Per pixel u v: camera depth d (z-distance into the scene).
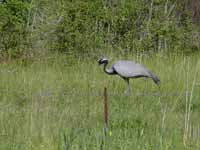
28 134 19.41
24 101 26.23
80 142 17.98
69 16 43.28
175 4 47.88
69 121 21.47
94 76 32.69
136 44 42.88
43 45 41.12
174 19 46.28
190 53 43.94
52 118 21.75
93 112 23.81
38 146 18.17
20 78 31.05
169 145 18.22
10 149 18.16
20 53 39.94
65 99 26.58
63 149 17.31
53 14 43.31
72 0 44.12
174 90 29.59
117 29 44.34
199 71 32.94
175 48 43.06
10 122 21.33
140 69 29.58
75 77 32.22
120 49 42.16
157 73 33.81
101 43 42.47
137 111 25.02
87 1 44.12
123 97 27.98
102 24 44.38
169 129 20.73
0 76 31.62
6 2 42.47
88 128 20.55
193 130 19.61
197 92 28.98
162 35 44.03
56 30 42.09
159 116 23.58
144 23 44.88
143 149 18.27
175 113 24.41
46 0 44.16
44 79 30.95
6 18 41.59
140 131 21.03
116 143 18.56
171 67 35.03
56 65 37.03
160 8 46.47
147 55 41.38
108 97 27.75
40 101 24.77
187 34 45.84
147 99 27.67
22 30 41.53
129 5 45.16
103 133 18.19
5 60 38.72
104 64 30.77
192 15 49.34
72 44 41.69
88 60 39.94
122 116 23.97
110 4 45.44
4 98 26.88
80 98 27.05
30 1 45.38
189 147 18.20
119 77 31.62
